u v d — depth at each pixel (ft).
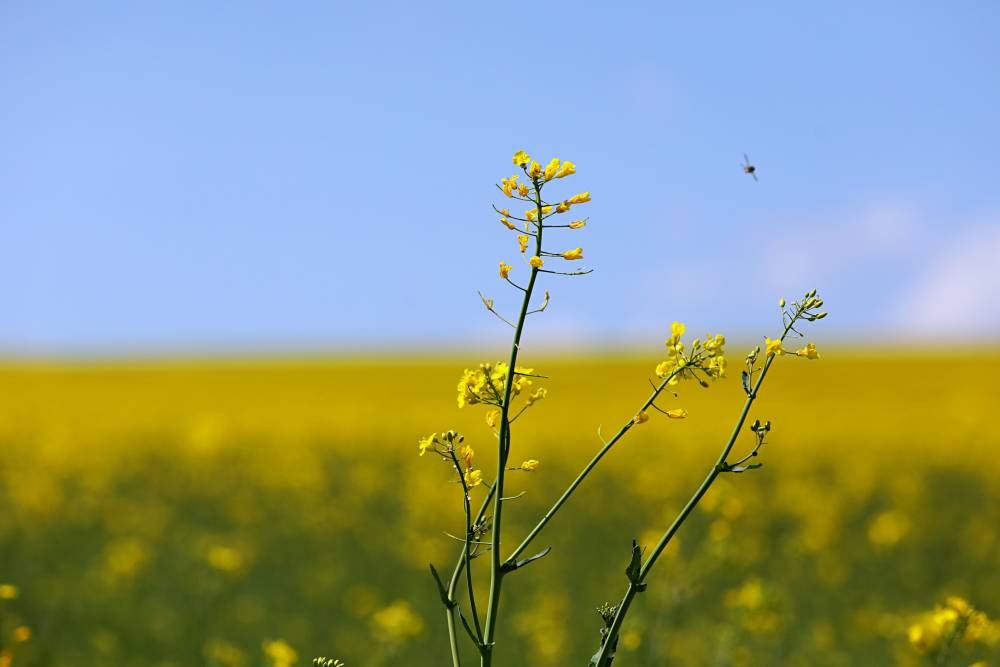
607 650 14.96
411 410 175.94
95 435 135.54
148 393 216.13
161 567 66.95
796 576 59.62
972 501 95.09
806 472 109.50
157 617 52.95
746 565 58.39
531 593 59.93
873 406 177.58
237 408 183.52
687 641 43.27
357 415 168.45
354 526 84.53
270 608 57.98
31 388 222.89
